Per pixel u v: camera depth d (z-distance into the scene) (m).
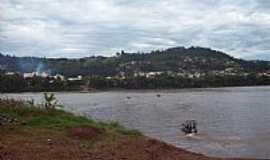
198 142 23.02
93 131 10.36
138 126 32.59
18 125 10.52
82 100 79.19
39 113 12.05
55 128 10.59
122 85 136.75
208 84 147.00
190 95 94.88
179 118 40.09
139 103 67.50
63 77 141.62
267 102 67.25
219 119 38.81
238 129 30.00
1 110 11.62
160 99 79.44
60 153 8.12
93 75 155.25
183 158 8.73
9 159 7.45
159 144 9.98
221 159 9.25
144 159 8.19
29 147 8.46
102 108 56.09
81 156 7.99
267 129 29.77
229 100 73.88
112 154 8.38
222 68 182.25
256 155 18.55
